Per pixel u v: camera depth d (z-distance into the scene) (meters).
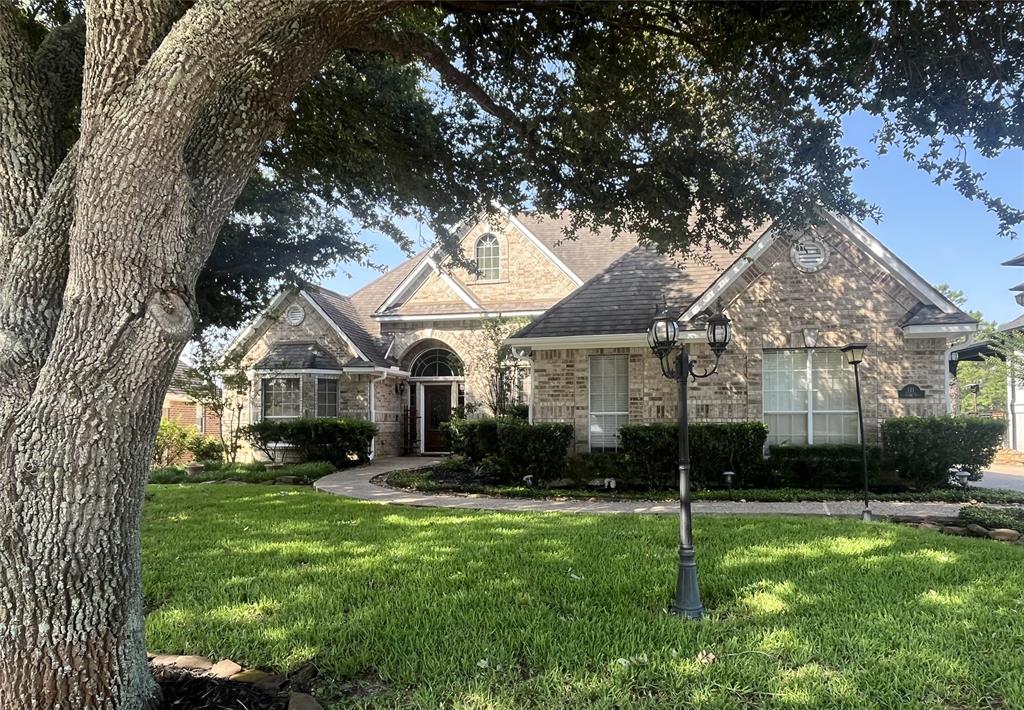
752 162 6.42
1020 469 18.17
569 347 13.69
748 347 12.74
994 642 4.07
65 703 2.67
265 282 11.31
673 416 13.06
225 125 2.99
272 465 17.89
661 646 4.02
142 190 2.57
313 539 7.35
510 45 5.66
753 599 4.92
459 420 14.92
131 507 2.83
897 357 12.12
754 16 4.80
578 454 13.19
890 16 4.57
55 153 3.19
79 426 2.60
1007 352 12.98
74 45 3.44
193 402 16.05
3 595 2.62
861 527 7.78
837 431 12.41
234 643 4.14
